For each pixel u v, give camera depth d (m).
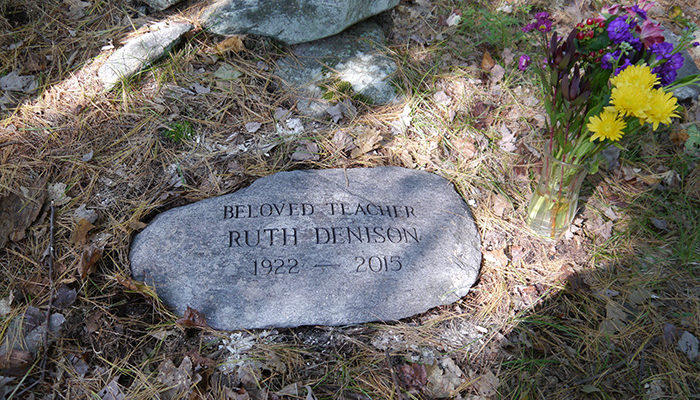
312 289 2.56
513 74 3.75
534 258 2.91
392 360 2.45
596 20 2.37
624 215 3.12
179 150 3.09
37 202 2.74
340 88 3.46
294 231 2.72
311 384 2.34
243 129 3.23
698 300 2.75
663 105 2.23
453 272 2.71
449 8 4.10
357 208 2.86
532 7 4.20
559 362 2.50
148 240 2.66
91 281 2.53
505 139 3.41
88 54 3.37
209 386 2.29
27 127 3.00
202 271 2.57
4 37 3.34
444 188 3.06
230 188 2.97
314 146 3.20
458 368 2.44
